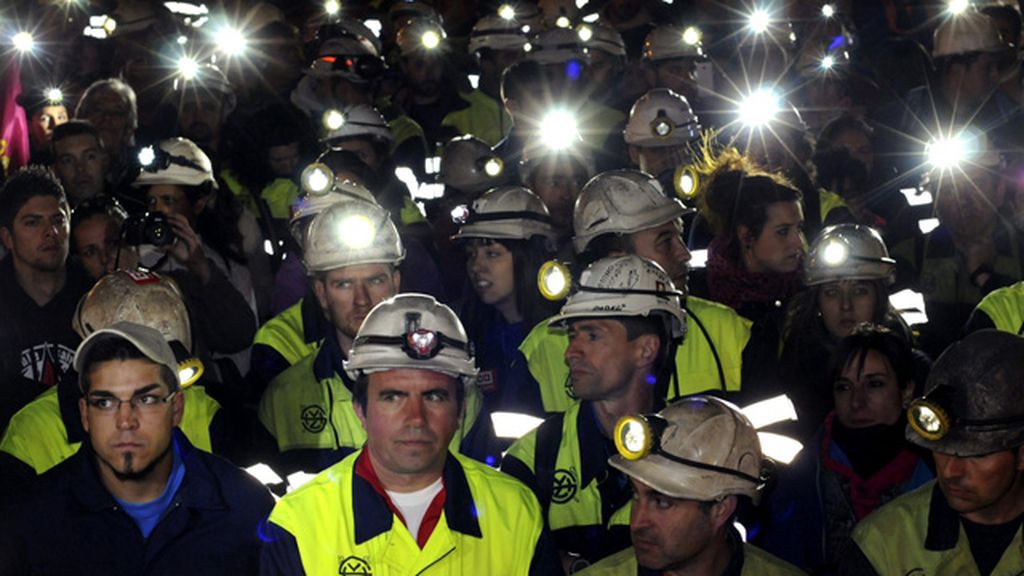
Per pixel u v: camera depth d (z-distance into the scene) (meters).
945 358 3.82
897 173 9.67
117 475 4.12
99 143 7.71
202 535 4.19
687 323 5.55
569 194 7.24
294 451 5.37
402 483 4.03
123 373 4.04
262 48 10.19
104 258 6.23
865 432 4.89
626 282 4.87
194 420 5.07
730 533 4.08
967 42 9.05
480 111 10.96
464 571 4.04
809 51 10.57
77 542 4.11
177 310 4.73
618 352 4.82
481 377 6.27
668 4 11.89
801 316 5.79
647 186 5.92
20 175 6.02
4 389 5.73
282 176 8.48
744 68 10.61
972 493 3.76
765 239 6.11
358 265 5.32
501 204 6.30
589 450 4.79
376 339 4.00
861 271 5.73
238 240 7.15
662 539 3.96
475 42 10.98
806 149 8.34
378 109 10.46
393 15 11.99
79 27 10.38
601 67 10.05
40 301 6.05
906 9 12.54
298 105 10.12
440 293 6.92
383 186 8.22
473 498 4.09
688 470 3.94
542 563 4.13
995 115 9.06
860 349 4.88
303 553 3.96
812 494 4.87
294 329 6.08
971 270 7.03
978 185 6.89
